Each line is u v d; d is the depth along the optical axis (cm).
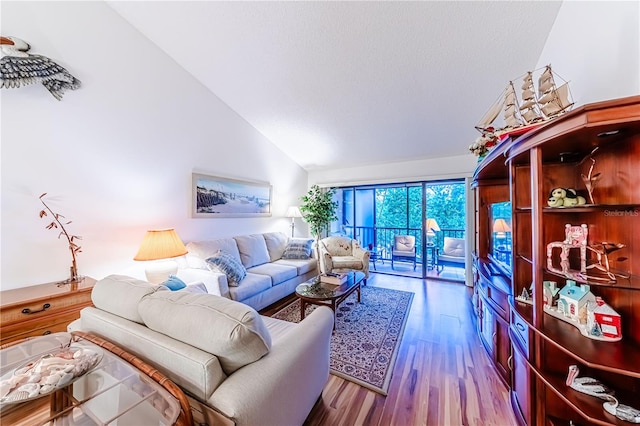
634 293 98
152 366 102
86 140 225
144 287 129
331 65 259
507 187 227
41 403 101
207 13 226
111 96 240
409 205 515
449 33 206
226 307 103
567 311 111
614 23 115
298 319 278
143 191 268
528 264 147
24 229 195
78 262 223
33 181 198
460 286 398
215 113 343
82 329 135
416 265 530
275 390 101
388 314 290
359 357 205
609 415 89
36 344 124
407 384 174
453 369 190
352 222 561
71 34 212
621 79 111
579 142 102
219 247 317
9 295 176
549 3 173
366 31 217
